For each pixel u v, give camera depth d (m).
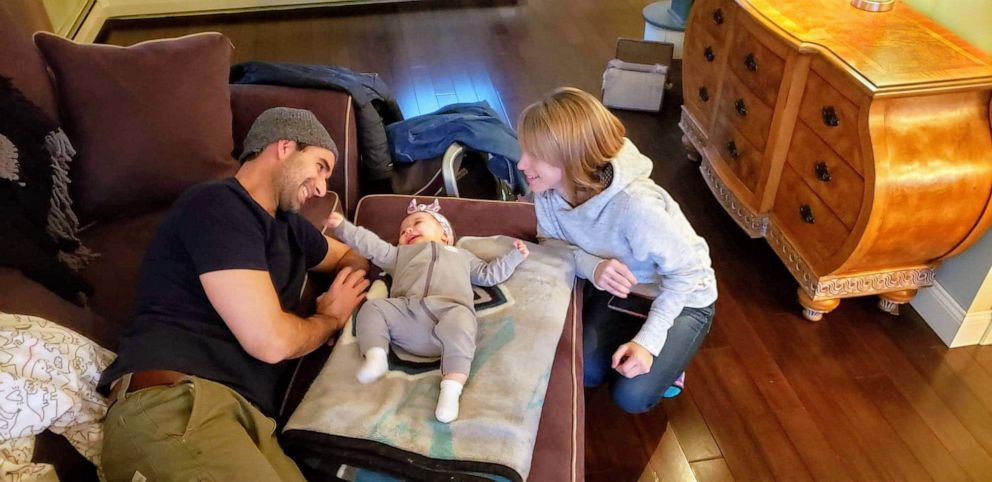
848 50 1.85
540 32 4.08
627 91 3.24
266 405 1.34
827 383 1.99
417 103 3.39
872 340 2.12
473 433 1.25
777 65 2.07
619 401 1.70
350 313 1.53
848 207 1.87
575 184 1.47
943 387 1.98
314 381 1.38
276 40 4.04
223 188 1.29
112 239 1.80
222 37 1.93
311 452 1.25
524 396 1.32
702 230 2.56
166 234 1.30
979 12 1.87
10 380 1.08
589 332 1.69
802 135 2.05
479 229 1.84
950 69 1.74
